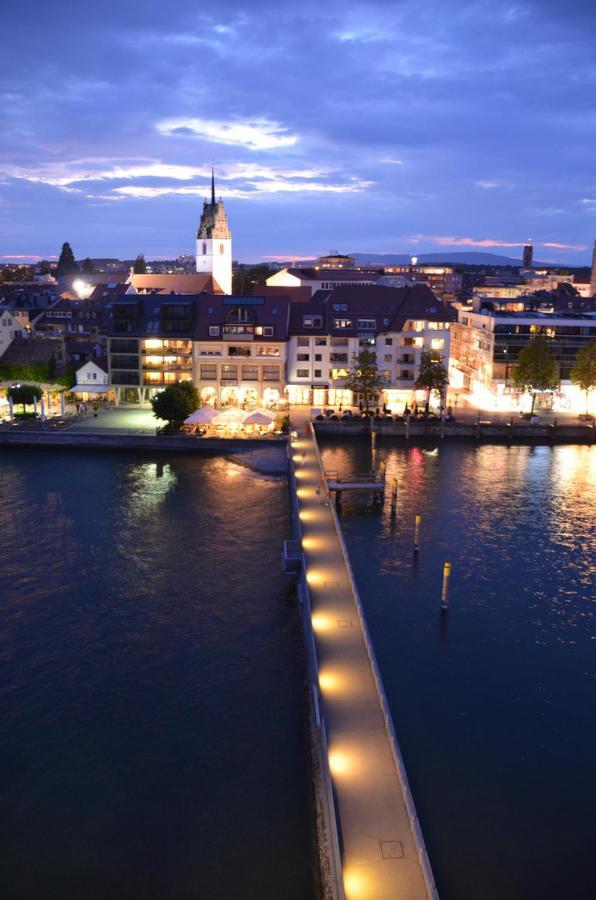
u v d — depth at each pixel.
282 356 120.44
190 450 103.12
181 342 121.00
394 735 34.19
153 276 178.12
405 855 28.64
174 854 32.44
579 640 51.44
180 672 46.47
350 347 123.81
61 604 55.47
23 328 155.00
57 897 30.31
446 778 37.16
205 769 37.69
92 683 45.12
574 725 41.78
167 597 56.84
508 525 73.94
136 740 39.84
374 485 79.00
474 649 49.88
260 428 108.62
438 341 124.62
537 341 119.38
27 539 68.44
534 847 33.00
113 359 121.94
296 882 31.11
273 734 40.50
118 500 80.44
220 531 71.12
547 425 112.69
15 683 45.00
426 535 70.94
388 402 126.00
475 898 30.34
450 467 96.00
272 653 48.91
